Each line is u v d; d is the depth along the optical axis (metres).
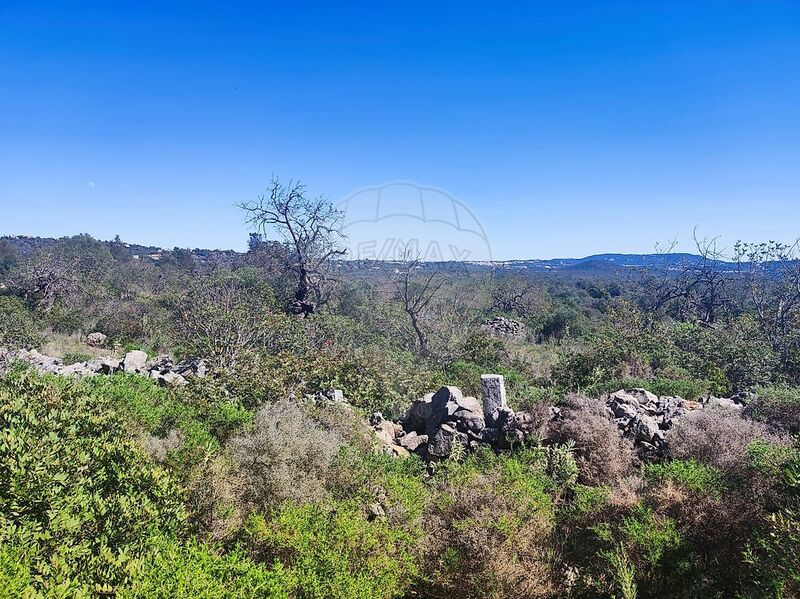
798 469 4.01
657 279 28.78
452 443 6.44
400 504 4.50
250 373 7.93
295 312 19.38
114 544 3.19
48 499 3.06
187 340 13.45
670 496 4.20
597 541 4.04
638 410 7.09
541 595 3.63
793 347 14.71
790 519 3.50
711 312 24.06
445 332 13.20
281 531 3.79
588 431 5.97
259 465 4.66
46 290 25.58
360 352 10.34
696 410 7.14
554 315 27.39
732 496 4.13
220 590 2.78
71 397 4.82
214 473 4.25
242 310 13.46
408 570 3.70
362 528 3.79
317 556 3.45
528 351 18.70
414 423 7.62
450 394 7.16
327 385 8.61
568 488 5.30
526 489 4.41
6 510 2.99
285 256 23.25
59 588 2.52
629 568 3.72
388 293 14.45
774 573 3.26
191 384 7.42
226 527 3.98
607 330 16.45
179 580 2.72
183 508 3.74
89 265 36.69
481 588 3.54
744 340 14.43
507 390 9.55
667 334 15.02
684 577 3.68
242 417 5.79
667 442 5.98
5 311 19.03
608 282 49.69
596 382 10.30
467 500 4.22
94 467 3.75
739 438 5.58
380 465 5.53
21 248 58.94
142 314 20.89
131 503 3.43
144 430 5.36
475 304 14.22
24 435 3.50
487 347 13.21
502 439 6.41
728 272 24.06
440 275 13.59
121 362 10.47
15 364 8.42
